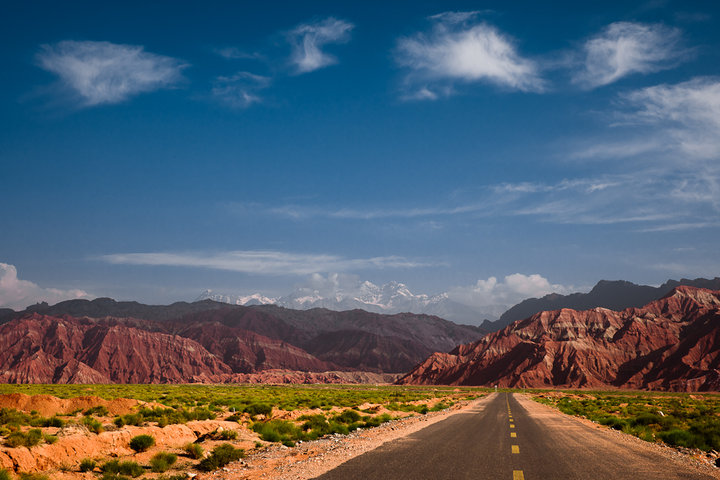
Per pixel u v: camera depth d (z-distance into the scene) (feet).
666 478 46.03
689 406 228.63
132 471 51.42
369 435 83.15
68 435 62.39
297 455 61.41
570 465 51.78
